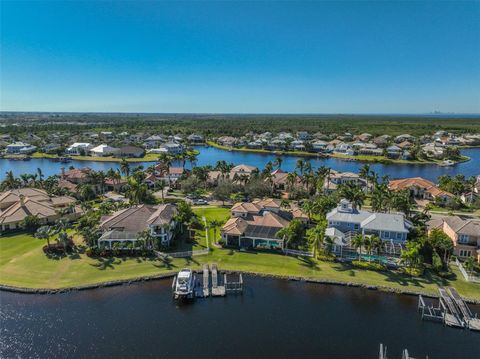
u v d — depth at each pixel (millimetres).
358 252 64188
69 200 92062
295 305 50344
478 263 59938
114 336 43375
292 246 67375
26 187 105125
